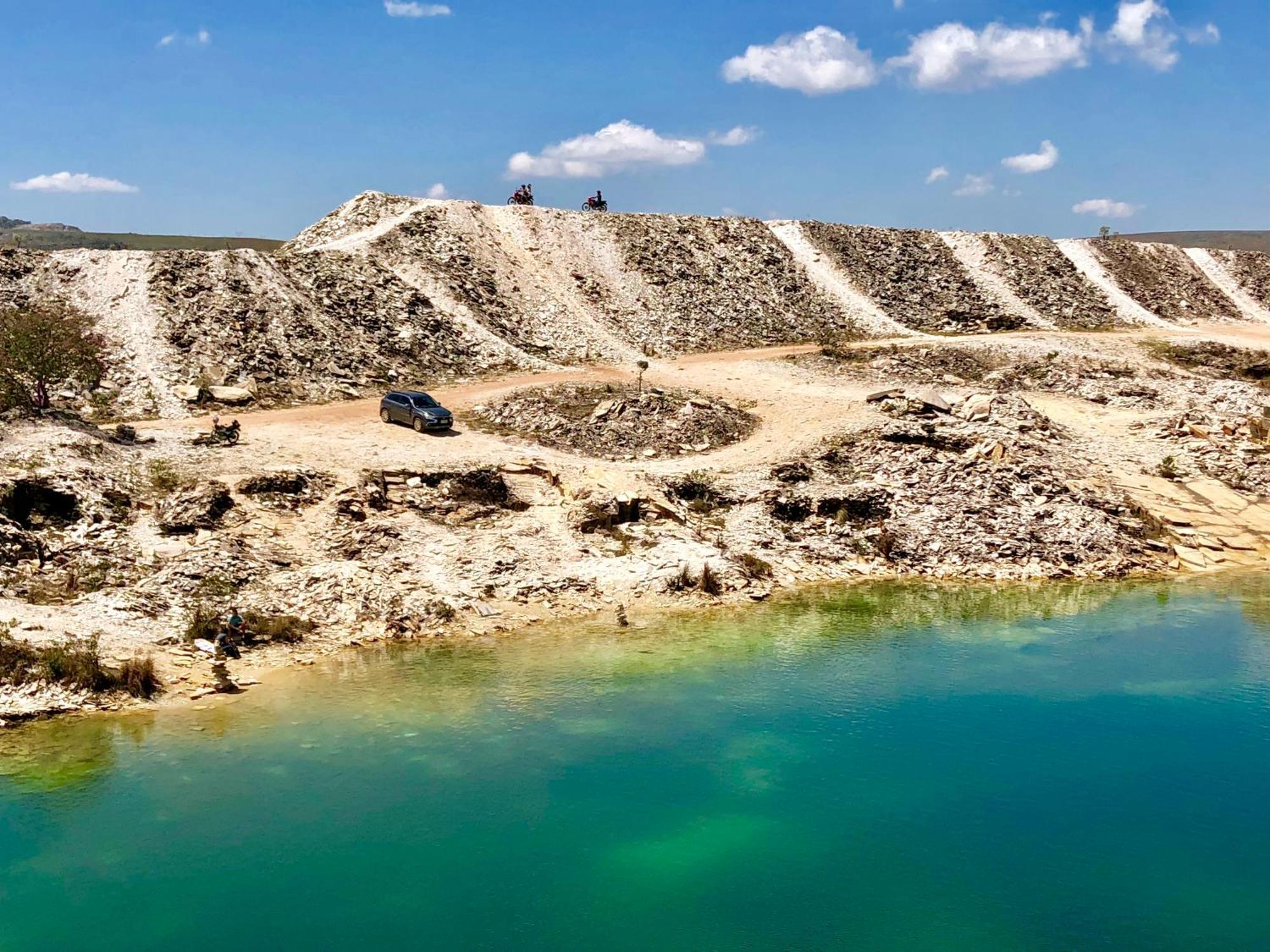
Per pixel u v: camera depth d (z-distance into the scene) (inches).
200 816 874.1
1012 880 826.2
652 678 1197.7
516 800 916.0
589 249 3718.0
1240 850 870.4
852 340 3348.9
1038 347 3058.6
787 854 853.2
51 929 730.2
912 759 1010.1
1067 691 1182.3
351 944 723.4
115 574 1336.1
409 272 3174.2
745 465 1937.7
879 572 1652.3
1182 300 4128.9
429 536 1560.0
